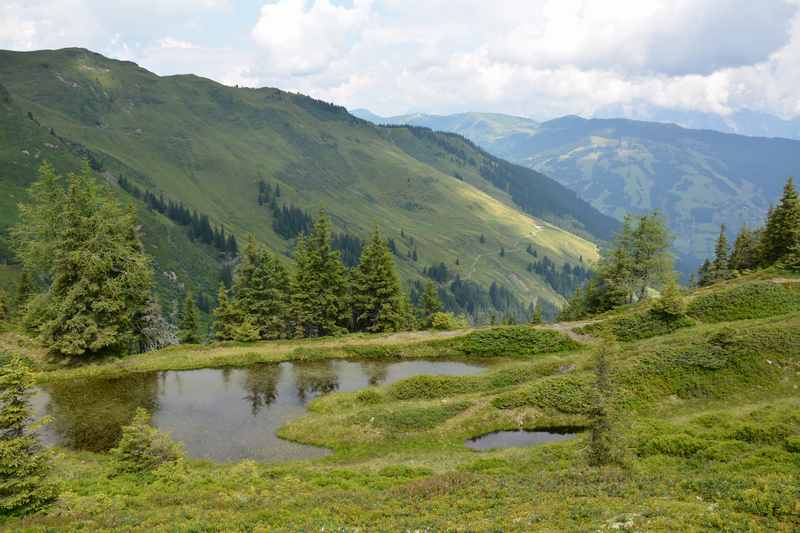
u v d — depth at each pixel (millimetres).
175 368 47281
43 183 46344
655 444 26422
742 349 39094
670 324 51344
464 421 36250
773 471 20828
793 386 35781
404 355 52562
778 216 67500
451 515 17719
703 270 97500
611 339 25172
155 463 25312
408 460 30281
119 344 50500
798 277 57812
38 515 18375
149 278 54719
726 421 29922
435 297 78688
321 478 25234
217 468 28641
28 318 47344
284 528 16812
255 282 65875
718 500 17188
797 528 14148
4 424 19047
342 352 52656
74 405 38312
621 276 69250
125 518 18297
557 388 38812
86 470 26125
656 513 15875
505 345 53375
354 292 68688
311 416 37344
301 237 70875
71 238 46062
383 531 16094
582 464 24328
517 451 30516
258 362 50125
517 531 14992
